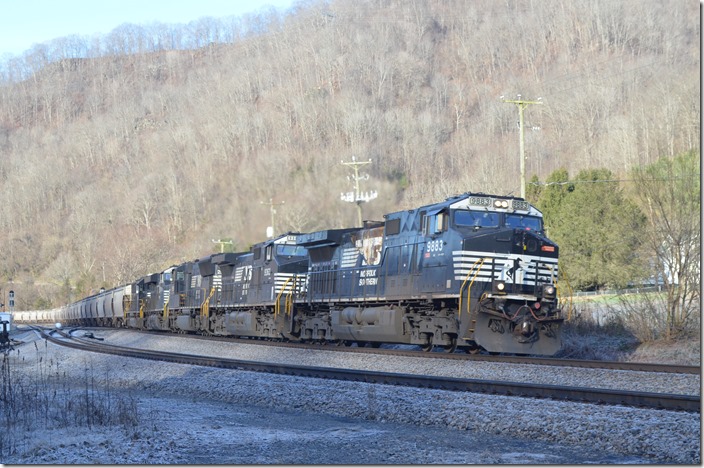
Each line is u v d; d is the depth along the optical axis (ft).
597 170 164.76
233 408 64.34
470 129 360.28
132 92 647.56
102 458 43.47
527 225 84.69
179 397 75.31
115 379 90.84
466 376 70.85
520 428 46.47
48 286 410.11
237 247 289.74
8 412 60.23
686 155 103.71
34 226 465.88
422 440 46.29
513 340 79.77
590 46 460.14
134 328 206.59
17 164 545.44
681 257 93.86
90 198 435.53
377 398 58.34
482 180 224.33
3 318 169.99
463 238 80.12
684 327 91.15
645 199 102.27
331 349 96.27
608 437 41.98
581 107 327.88
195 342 132.57
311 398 62.95
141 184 397.80
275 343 112.78
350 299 102.53
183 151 396.37
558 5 498.28
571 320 105.91
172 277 178.81
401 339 91.81
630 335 98.89
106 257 380.78
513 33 499.51
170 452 44.65
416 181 289.12
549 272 82.94
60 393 76.13
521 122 124.16
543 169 281.95
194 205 341.00
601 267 150.71
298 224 274.57
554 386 53.01
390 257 94.43
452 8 557.33
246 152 351.25
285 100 387.96
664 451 39.19
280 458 42.75
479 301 79.36
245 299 136.36
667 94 270.67
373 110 345.10
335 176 291.38
